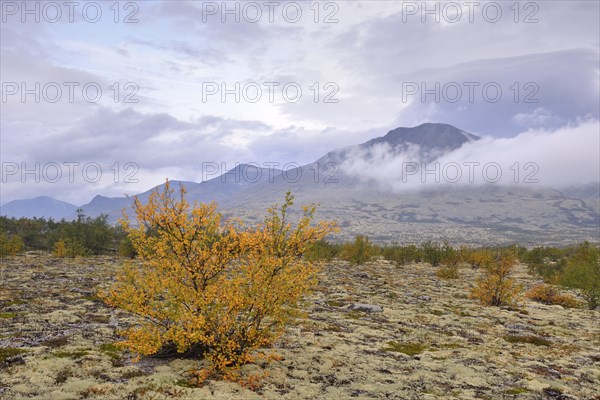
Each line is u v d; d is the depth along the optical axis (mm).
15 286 25109
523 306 27484
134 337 11422
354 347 15094
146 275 12352
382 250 77312
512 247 64812
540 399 11133
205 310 11367
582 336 19453
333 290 30297
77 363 11406
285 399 9914
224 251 12328
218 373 11125
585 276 30688
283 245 12359
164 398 9391
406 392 11023
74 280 28938
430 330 19172
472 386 11922
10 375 10344
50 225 76875
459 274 49031
